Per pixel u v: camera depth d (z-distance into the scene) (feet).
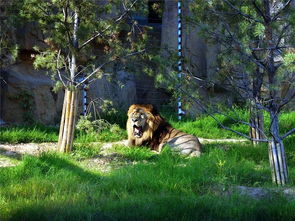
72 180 39.40
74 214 30.66
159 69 42.63
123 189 37.47
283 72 39.32
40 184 37.32
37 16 49.88
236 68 43.55
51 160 43.39
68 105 51.06
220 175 41.24
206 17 41.75
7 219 30.40
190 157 50.93
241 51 39.63
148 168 43.01
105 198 34.60
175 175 40.81
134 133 56.08
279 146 40.86
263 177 43.32
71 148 51.34
